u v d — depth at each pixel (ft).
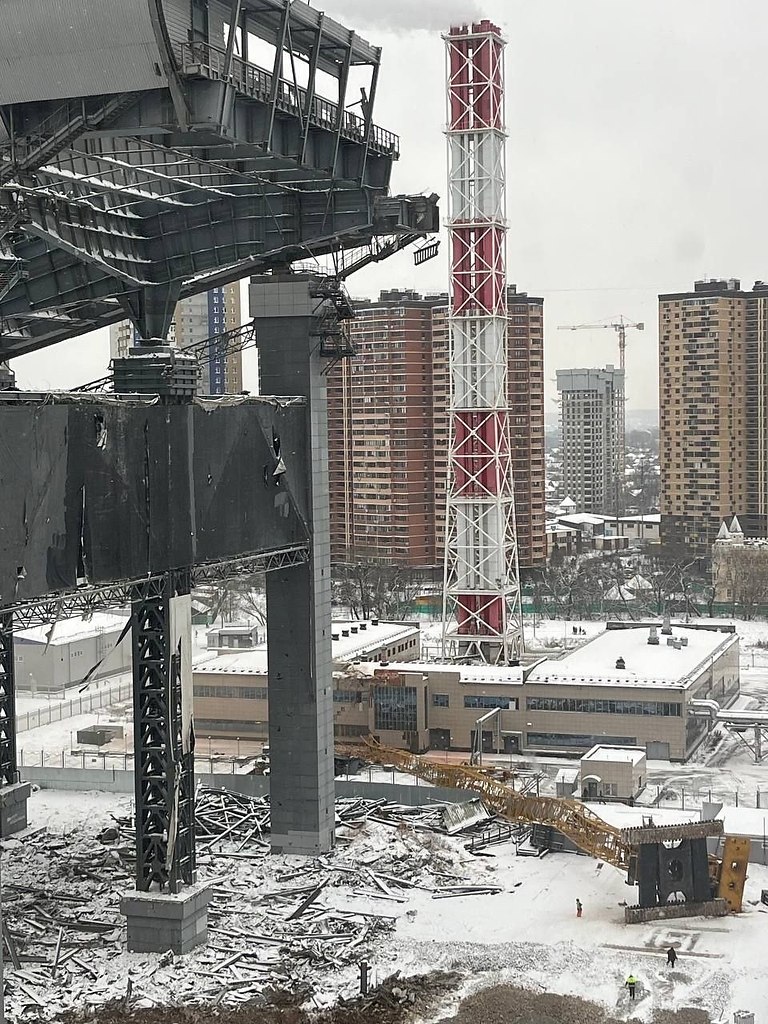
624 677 380.99
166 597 218.59
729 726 382.63
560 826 268.00
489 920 234.99
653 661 401.90
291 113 223.51
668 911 235.20
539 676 385.09
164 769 218.79
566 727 380.17
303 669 264.93
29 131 205.87
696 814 285.23
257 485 246.68
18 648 483.10
